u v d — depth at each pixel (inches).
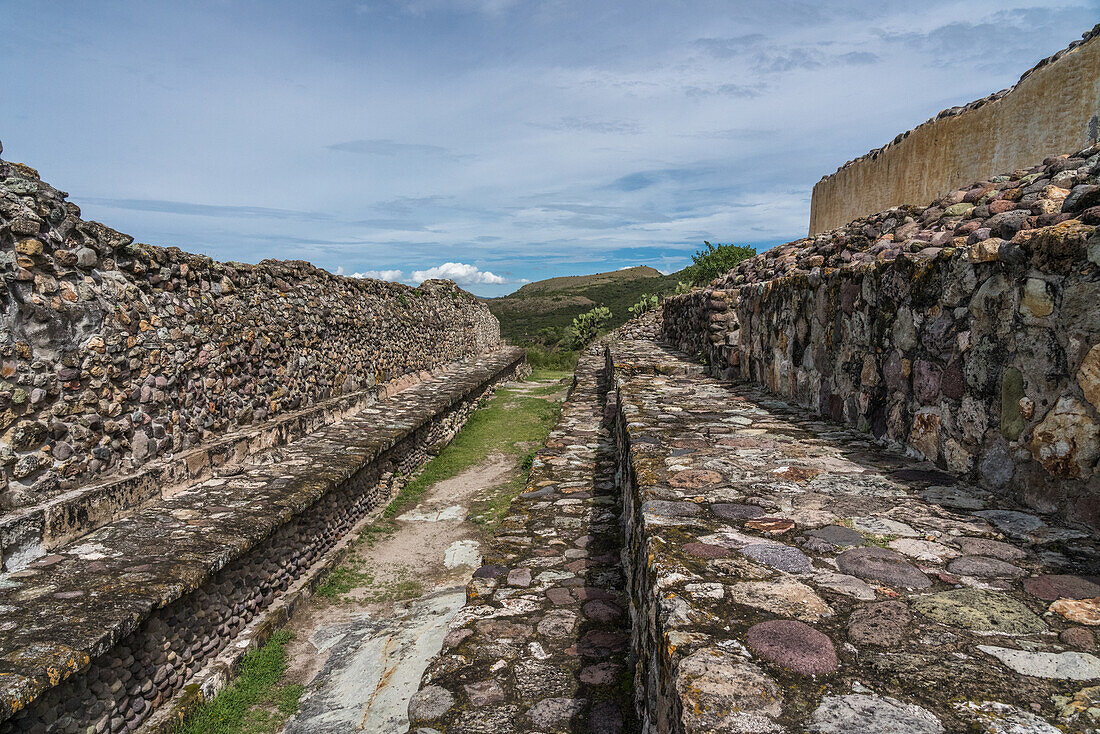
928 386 112.1
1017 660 51.1
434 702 99.6
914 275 115.3
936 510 87.0
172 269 207.6
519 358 827.4
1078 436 77.8
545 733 91.5
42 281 153.6
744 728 44.1
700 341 317.7
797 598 62.6
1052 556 70.9
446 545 229.6
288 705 139.6
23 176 149.9
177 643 137.9
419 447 336.2
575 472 222.4
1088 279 74.7
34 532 143.2
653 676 68.7
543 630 119.0
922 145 308.3
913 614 58.9
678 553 74.4
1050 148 222.5
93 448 168.1
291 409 287.3
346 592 195.9
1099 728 42.6
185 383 209.3
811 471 108.5
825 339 163.5
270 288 279.1
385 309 425.1
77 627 114.4
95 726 114.1
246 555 166.4
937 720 44.4
